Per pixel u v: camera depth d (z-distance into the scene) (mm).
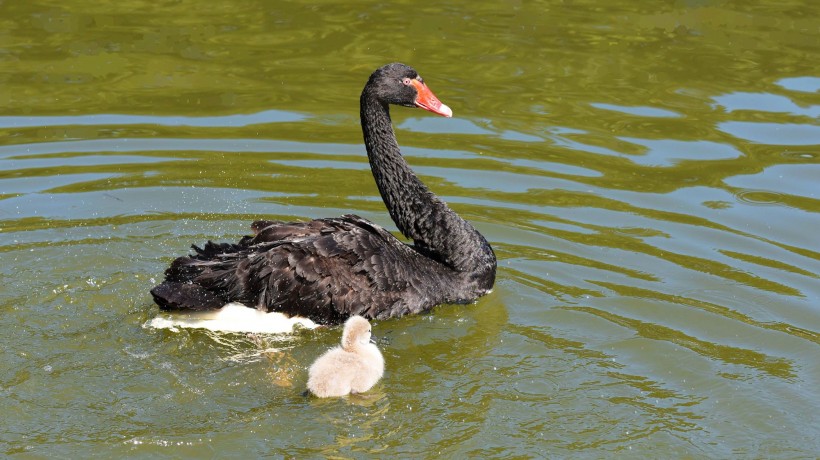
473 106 16062
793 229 12703
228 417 8719
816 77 17031
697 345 10102
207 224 12750
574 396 9148
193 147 14734
